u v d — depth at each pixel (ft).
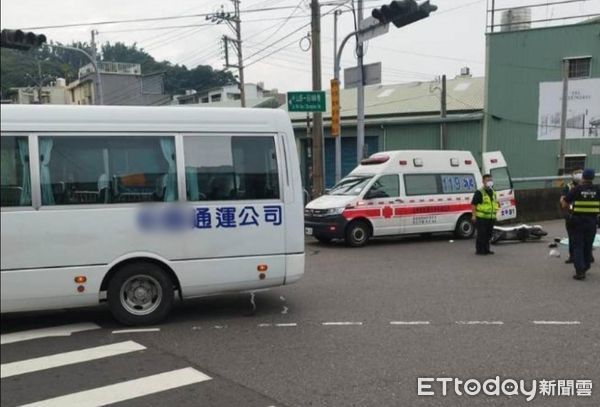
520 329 20.70
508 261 37.37
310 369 16.62
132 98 197.88
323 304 25.04
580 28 91.25
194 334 20.45
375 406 14.02
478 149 100.48
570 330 20.54
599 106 91.40
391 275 32.27
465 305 24.59
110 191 20.83
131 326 21.48
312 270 34.27
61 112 20.49
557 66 93.30
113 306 21.20
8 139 19.84
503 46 96.27
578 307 24.14
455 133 102.22
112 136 20.90
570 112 93.45
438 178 48.83
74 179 20.45
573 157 93.66
